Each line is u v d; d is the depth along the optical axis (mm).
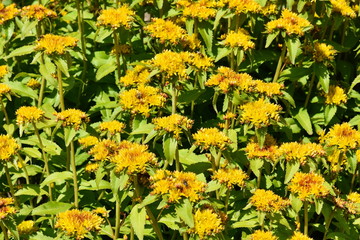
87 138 4996
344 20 6184
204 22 5906
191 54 5273
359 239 4789
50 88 6074
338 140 4762
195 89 5496
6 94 5199
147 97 4953
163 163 5355
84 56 5977
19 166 5023
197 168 5004
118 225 4457
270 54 6082
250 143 5016
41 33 6211
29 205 5402
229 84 4910
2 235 4645
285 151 4480
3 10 5898
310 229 5355
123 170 3918
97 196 5484
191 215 3789
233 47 5332
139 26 6656
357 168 5371
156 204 4734
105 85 6266
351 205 4605
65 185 5418
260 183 5305
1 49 6203
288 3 5605
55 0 7465
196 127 5883
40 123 4832
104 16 5578
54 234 4797
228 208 5043
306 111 5699
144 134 5199
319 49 5516
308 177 4320
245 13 5617
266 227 4629
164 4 6602
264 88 5082
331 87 5684
